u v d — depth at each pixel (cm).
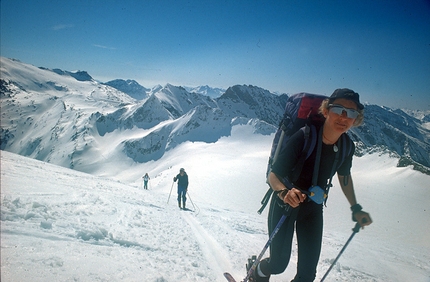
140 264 354
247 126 15338
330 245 886
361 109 252
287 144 264
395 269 677
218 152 10975
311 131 262
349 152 278
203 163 8356
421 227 2781
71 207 554
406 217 3186
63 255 310
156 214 834
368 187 4816
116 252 377
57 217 459
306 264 273
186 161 9594
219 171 6650
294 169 266
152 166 15912
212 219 1092
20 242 316
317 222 280
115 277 290
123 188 1672
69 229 414
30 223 396
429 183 4897
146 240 481
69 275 267
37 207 482
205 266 428
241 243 680
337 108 244
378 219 3064
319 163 264
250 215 1844
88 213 554
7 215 400
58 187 778
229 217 1323
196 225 853
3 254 273
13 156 1688
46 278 249
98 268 301
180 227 720
